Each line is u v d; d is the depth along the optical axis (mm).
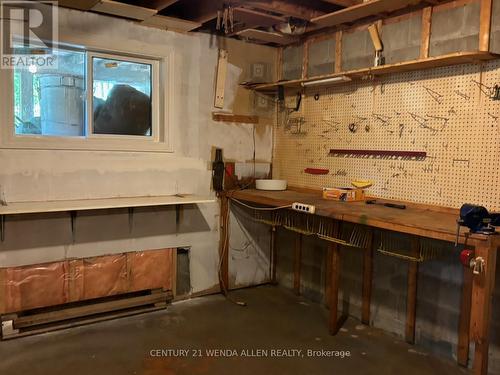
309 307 3439
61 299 2930
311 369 2465
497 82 2320
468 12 2439
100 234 3062
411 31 2738
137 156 3188
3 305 2729
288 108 3771
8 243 2725
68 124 2963
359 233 3086
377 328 3049
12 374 2336
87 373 2357
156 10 2807
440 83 2596
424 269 2748
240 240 3812
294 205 2797
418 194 2729
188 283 3543
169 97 3291
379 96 2971
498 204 2326
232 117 3666
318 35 3445
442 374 2443
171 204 3213
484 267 1856
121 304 3135
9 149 2693
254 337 2861
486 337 1896
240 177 3768
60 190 2887
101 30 2934
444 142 2580
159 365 2461
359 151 3125
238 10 2889
